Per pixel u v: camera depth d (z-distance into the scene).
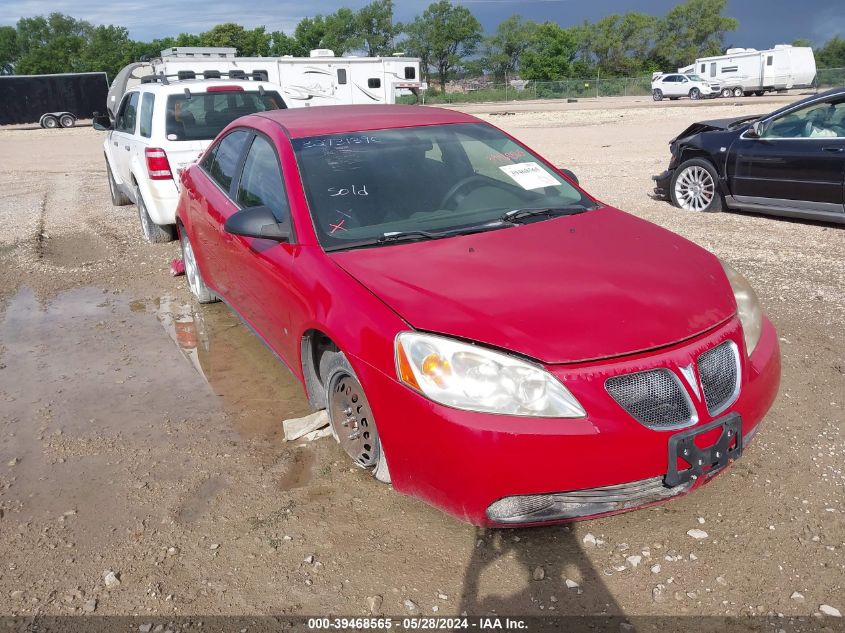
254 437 3.77
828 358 4.42
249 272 4.08
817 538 2.83
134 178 8.05
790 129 7.89
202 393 4.34
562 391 2.52
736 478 3.22
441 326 2.70
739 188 8.40
